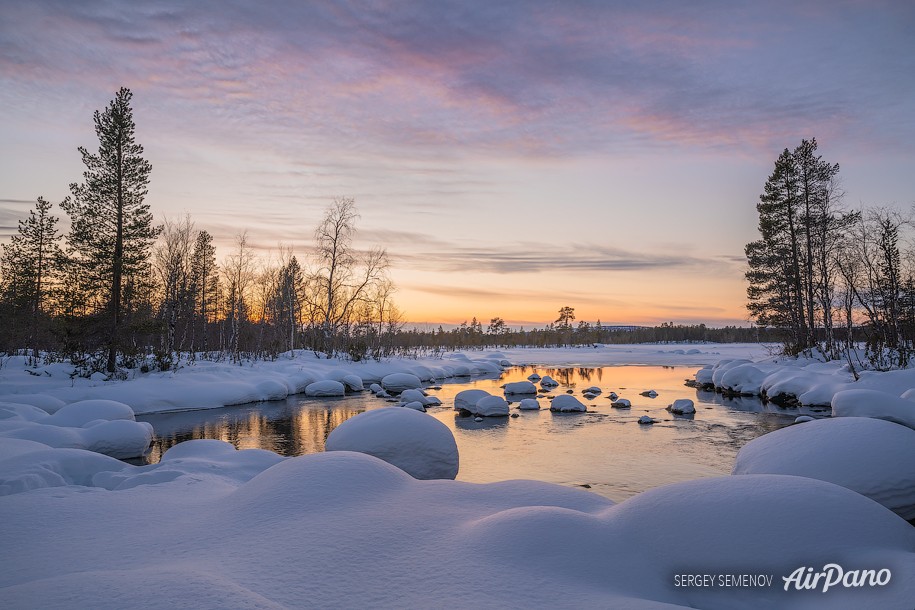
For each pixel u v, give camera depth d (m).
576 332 148.38
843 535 4.82
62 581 3.95
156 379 24.94
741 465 9.09
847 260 31.92
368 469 6.89
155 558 4.97
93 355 25.52
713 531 4.97
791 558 4.65
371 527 5.39
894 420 14.17
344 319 45.06
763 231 37.06
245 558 4.85
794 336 36.88
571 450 15.29
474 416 21.88
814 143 34.38
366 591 4.20
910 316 31.39
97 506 6.71
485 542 4.95
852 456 8.06
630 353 93.69
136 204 27.66
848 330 31.22
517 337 146.00
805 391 23.95
